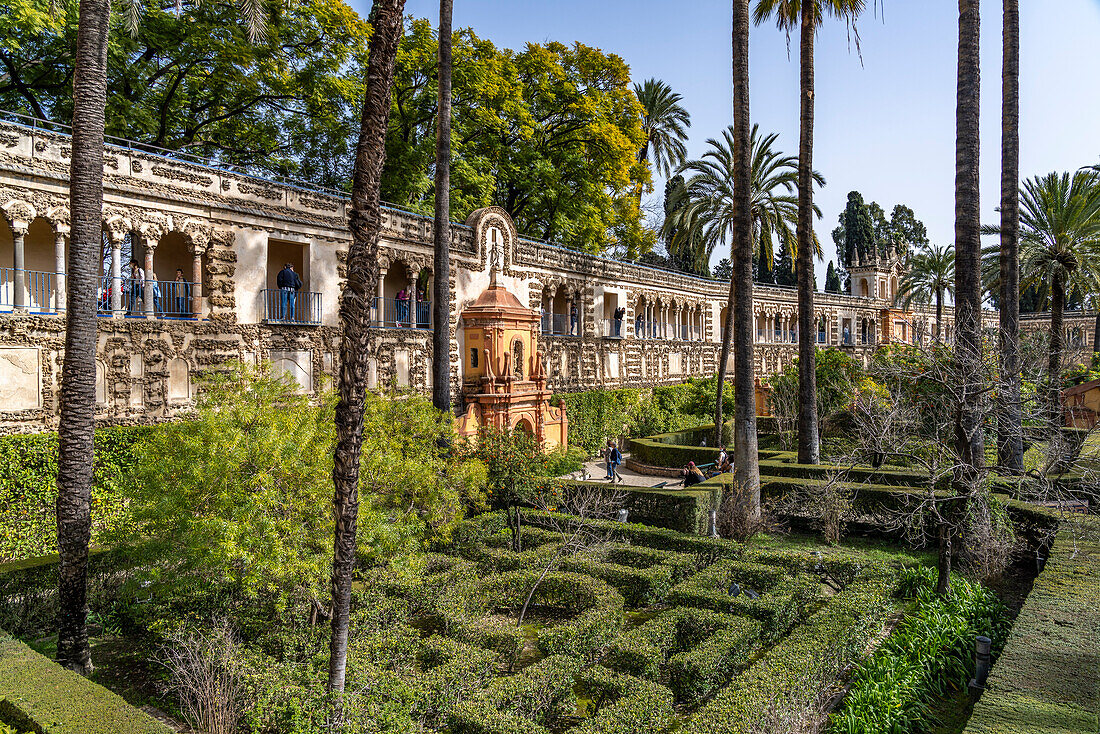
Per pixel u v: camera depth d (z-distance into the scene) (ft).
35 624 41.01
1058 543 43.27
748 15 65.16
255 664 32.48
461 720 28.55
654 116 173.58
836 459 61.05
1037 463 67.77
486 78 105.09
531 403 97.30
